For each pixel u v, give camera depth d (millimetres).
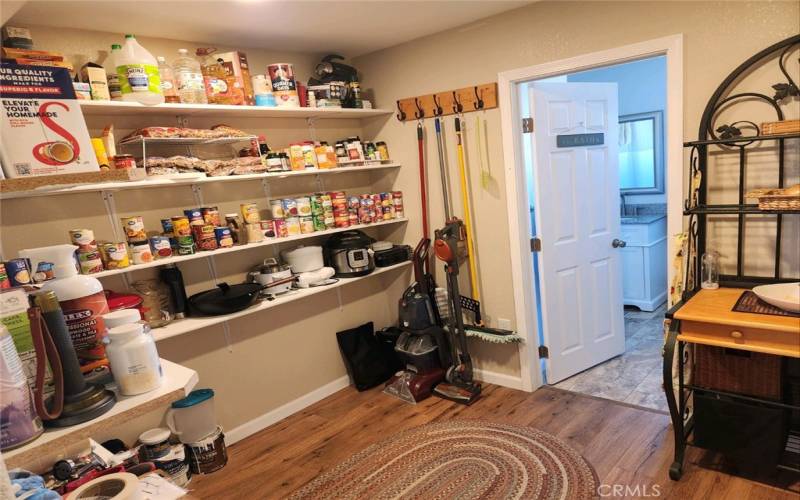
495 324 3227
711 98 2162
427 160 3320
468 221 3160
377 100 3494
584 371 3355
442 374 3254
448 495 2197
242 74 2646
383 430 2834
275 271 2834
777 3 2004
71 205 2223
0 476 611
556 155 3039
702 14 2188
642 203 4766
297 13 2408
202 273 2717
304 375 3236
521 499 2123
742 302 2016
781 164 2078
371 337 3564
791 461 2082
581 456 2377
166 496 1021
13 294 774
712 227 2309
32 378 778
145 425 2465
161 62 2371
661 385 3033
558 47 2623
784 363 1950
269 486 2402
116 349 834
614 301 3457
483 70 2926
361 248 3182
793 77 2010
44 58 1949
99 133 2307
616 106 3316
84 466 1186
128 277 2383
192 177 2342
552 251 3086
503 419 2812
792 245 2129
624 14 2395
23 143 1315
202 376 2705
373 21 2686
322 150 3066
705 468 2188
